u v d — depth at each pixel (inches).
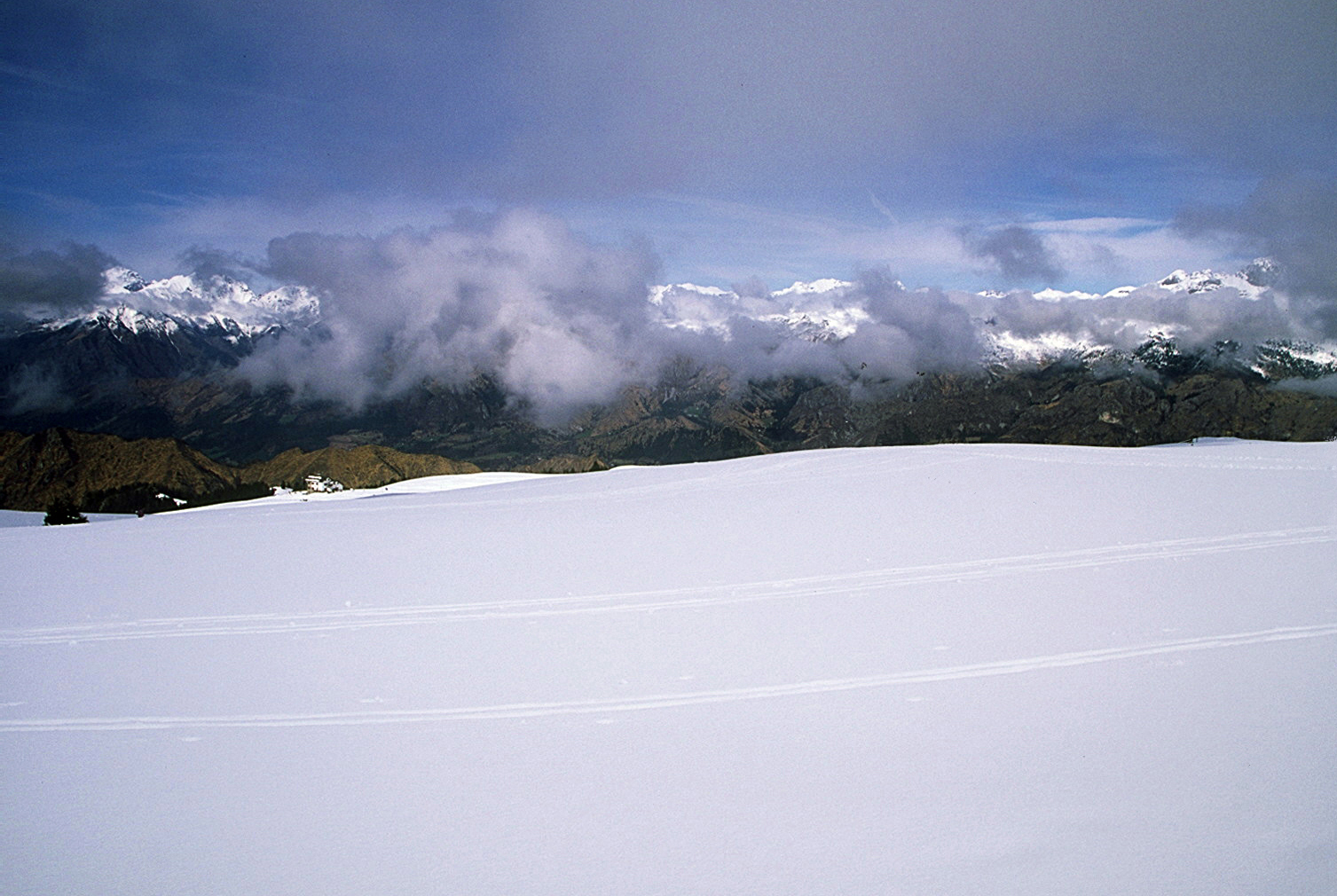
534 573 785.6
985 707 452.4
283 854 347.3
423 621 657.0
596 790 386.6
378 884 323.9
